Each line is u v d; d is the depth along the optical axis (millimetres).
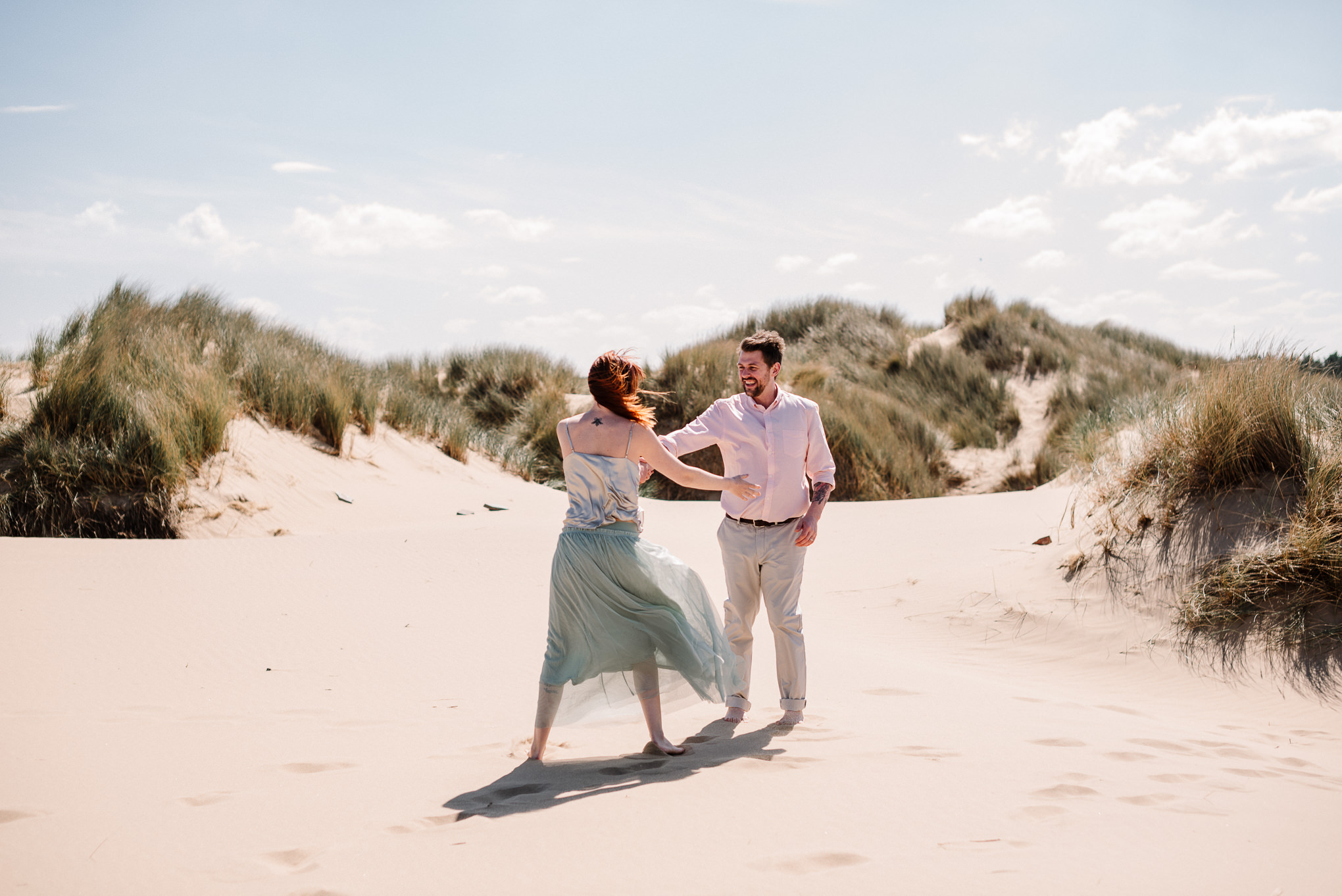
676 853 2447
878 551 8672
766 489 4121
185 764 3355
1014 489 16188
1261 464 6324
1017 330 22172
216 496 9234
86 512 8469
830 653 5617
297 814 2824
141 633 5305
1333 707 4797
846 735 3816
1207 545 6156
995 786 3057
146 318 11547
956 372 20453
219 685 4590
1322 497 5840
